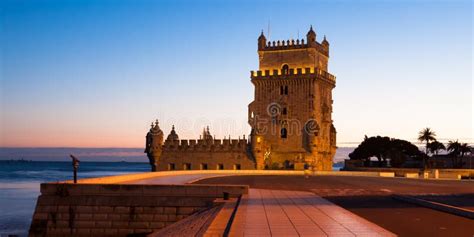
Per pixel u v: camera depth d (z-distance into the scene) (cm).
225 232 2464
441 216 3080
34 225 4750
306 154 11950
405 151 15912
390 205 3772
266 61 12662
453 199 4309
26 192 12950
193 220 3747
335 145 13175
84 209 4738
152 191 4712
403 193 5019
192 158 12206
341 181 7281
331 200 4197
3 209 9106
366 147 15900
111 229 4703
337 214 3145
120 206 4722
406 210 3422
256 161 11706
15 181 18550
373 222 2806
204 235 2389
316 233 2391
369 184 6544
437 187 6016
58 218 4747
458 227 2617
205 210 4281
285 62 12488
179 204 4688
